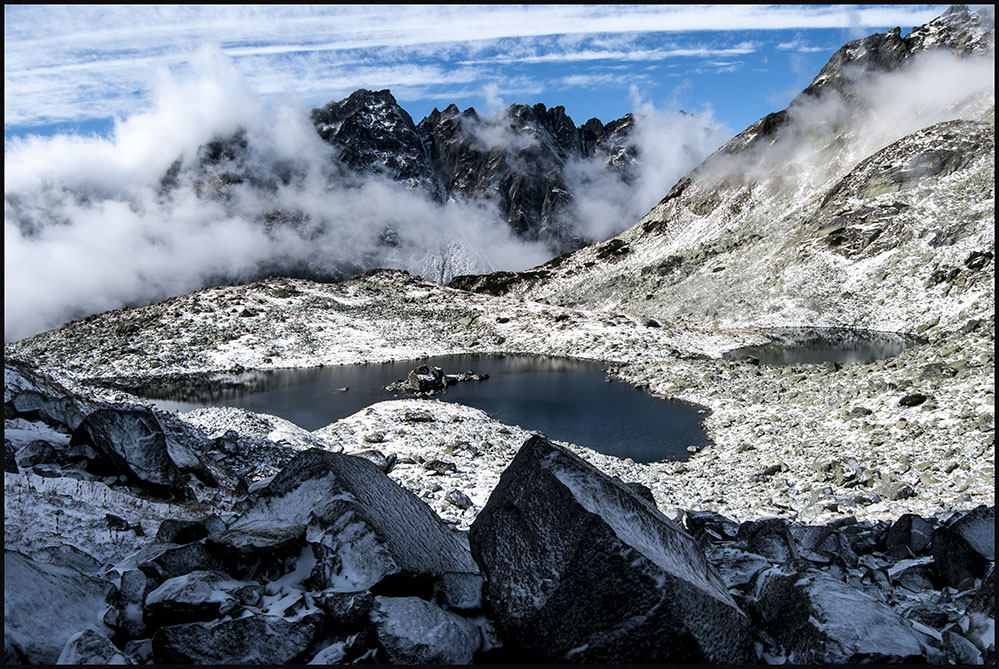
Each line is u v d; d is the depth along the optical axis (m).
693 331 89.12
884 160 128.25
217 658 6.31
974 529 9.97
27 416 17.88
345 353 74.38
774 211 160.12
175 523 8.77
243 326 79.44
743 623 6.84
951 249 99.50
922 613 8.42
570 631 6.50
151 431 15.32
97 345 71.12
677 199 196.12
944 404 28.69
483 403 47.62
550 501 7.21
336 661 6.39
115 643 6.84
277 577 7.50
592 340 79.69
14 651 6.20
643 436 36.25
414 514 8.72
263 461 24.50
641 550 6.72
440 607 7.25
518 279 179.38
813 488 22.42
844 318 96.75
